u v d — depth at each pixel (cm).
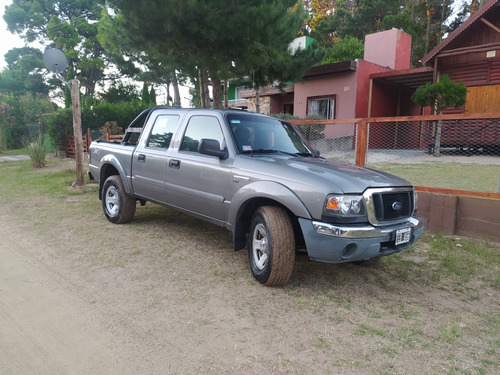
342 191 318
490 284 387
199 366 240
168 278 375
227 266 410
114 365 241
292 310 316
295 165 366
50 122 1756
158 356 250
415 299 348
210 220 423
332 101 1631
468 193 541
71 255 438
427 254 476
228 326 288
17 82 4156
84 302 324
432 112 1193
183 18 801
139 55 1050
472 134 842
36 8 3919
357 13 3681
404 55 1802
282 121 501
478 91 1343
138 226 564
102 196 598
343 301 337
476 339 280
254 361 245
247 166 378
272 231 338
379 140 1005
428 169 791
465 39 1365
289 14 987
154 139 517
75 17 3872
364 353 256
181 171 450
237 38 867
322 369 238
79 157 904
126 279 371
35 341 267
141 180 517
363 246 317
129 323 291
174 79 1866
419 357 254
